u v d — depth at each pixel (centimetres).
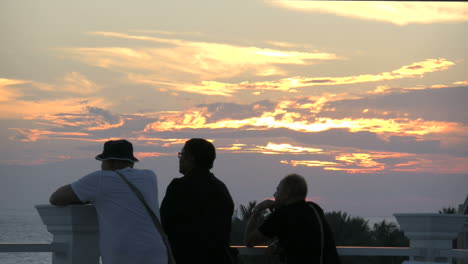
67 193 698
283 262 812
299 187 804
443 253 895
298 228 771
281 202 810
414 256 906
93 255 737
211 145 839
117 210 704
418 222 909
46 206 730
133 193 717
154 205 734
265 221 792
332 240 793
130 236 698
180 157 841
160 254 711
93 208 729
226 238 801
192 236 773
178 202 784
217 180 832
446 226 900
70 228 722
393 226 3462
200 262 770
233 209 841
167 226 786
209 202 793
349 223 3434
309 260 766
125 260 691
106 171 724
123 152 753
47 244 718
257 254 822
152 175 759
